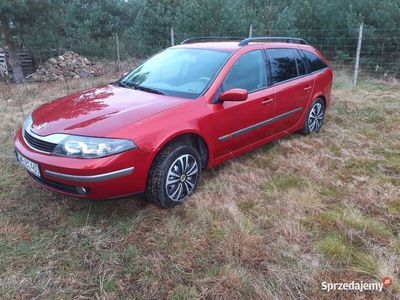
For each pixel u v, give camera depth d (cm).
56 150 299
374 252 291
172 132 328
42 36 1195
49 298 246
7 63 1334
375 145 525
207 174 419
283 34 1072
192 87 381
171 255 288
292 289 258
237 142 414
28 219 331
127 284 260
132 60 1395
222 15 1059
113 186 302
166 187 336
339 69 1087
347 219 332
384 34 991
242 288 255
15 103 814
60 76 1228
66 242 302
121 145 297
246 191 385
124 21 1775
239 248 295
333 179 417
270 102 443
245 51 423
